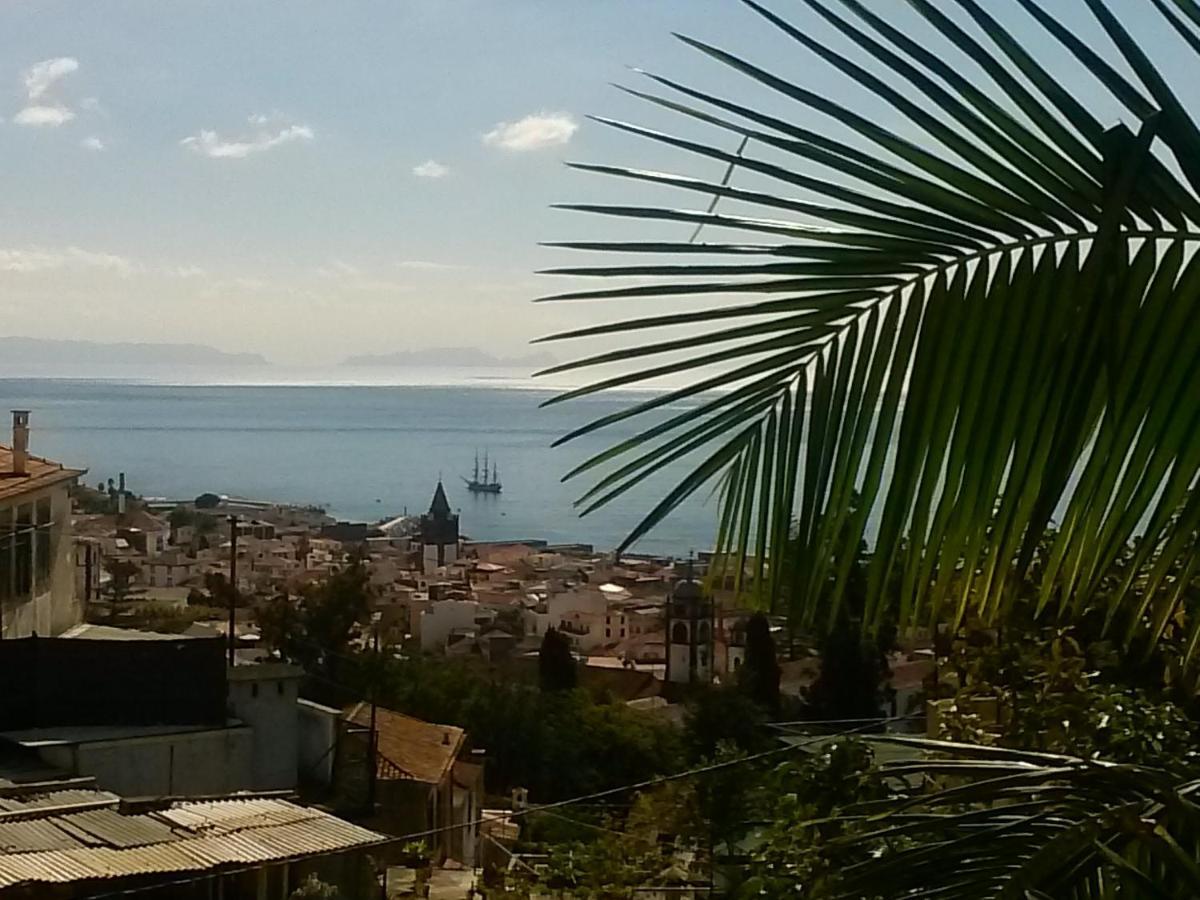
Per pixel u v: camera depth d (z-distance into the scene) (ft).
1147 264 5.07
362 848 32.24
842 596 5.42
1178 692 15.81
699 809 26.81
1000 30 4.95
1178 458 5.08
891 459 5.34
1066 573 5.28
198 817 33.19
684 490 5.51
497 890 29.86
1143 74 4.86
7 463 57.88
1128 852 6.50
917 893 6.60
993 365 5.22
